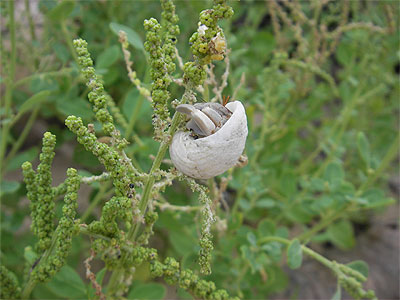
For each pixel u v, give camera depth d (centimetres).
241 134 18
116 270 23
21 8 52
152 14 47
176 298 42
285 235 35
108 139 20
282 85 38
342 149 47
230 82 32
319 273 52
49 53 40
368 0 48
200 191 20
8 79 33
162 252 45
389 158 36
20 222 38
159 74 19
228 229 34
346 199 35
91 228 21
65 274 27
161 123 19
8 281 22
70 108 33
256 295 40
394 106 57
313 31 42
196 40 18
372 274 52
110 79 36
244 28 53
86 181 21
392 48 49
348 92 47
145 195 21
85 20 43
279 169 45
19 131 52
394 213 59
